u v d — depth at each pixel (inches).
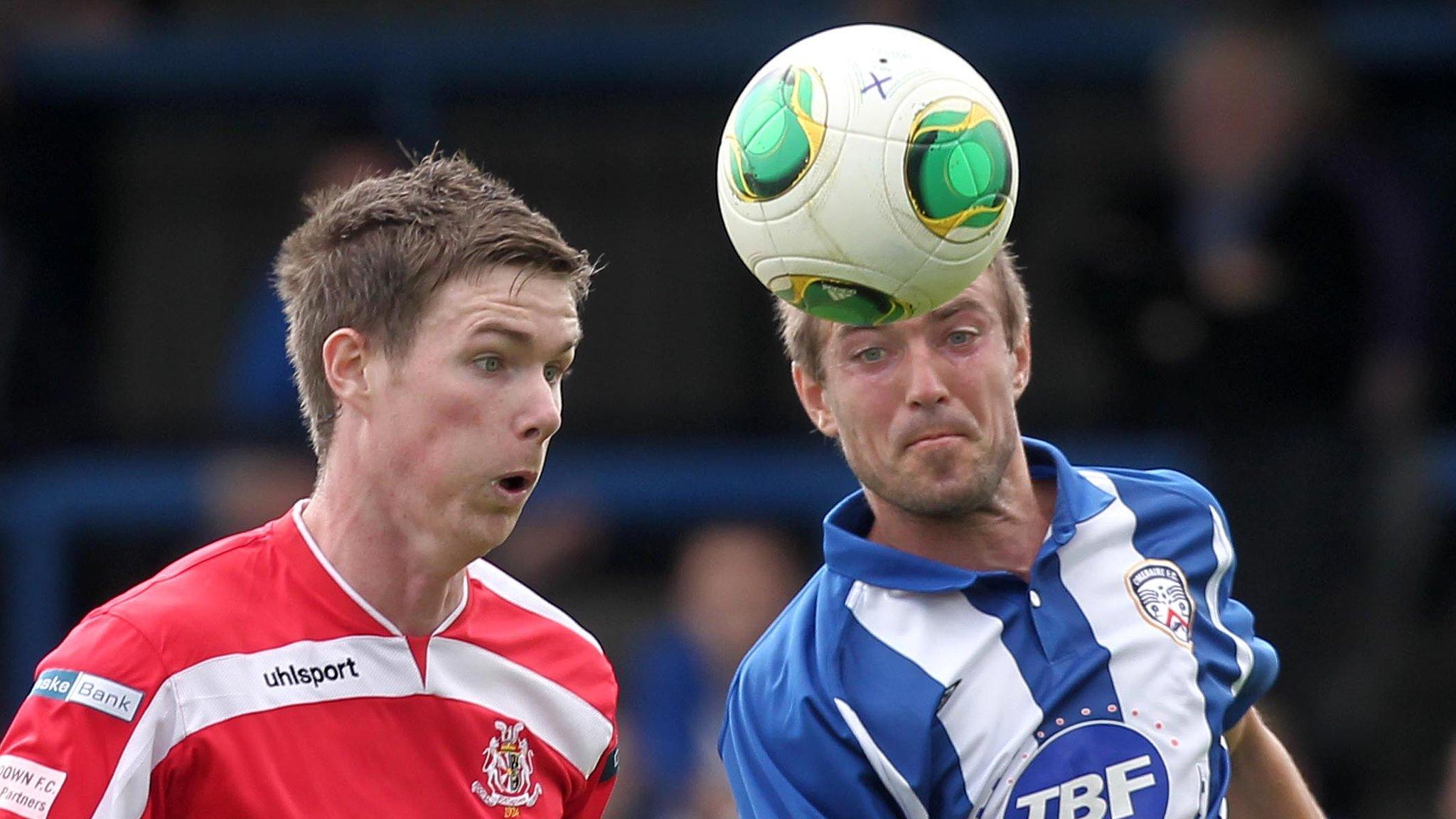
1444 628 1011.3
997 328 511.5
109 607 484.7
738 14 1259.8
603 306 1235.9
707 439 1203.2
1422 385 1040.8
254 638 485.7
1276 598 975.0
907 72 478.9
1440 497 1066.7
